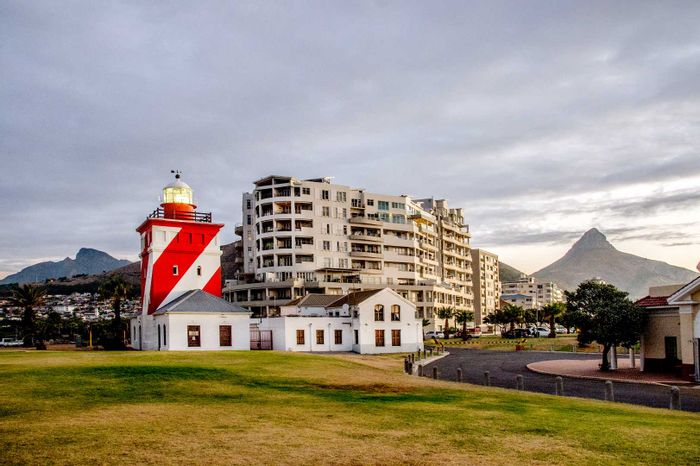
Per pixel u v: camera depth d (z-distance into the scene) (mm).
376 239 145750
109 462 13609
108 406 21922
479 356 71562
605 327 46531
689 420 21750
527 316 153500
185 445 15430
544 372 48219
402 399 25969
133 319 75562
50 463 13469
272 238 136375
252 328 78750
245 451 14984
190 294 63906
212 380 30156
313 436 17094
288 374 34094
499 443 16938
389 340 79062
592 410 23938
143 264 70750
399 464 14391
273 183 137125
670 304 42469
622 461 15234
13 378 28531
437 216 178500
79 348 84438
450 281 180125
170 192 69562
